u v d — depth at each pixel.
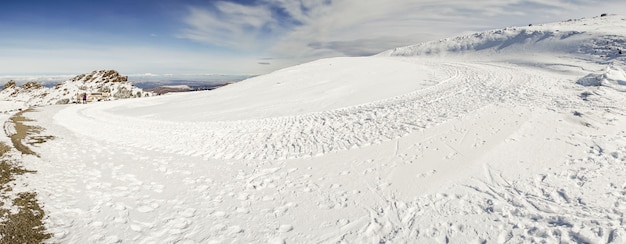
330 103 23.70
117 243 6.34
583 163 8.44
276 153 12.78
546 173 8.16
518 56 47.72
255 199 8.52
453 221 6.54
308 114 20.25
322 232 6.64
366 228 6.65
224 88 43.50
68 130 18.83
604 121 11.80
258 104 26.11
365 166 10.27
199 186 9.59
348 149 12.23
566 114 13.02
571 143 9.87
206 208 8.01
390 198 7.91
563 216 6.05
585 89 18.77
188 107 28.38
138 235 6.66
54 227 6.87
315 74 41.53
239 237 6.57
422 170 9.36
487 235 5.93
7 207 7.65
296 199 8.37
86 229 6.86
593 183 7.29
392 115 16.97
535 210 6.49
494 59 50.34
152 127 19.45
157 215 7.61
